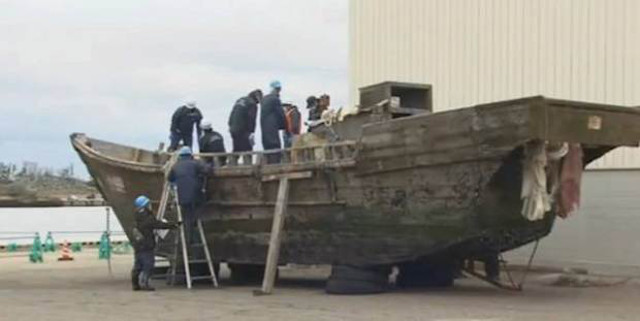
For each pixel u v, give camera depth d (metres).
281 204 17.17
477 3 22.38
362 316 13.34
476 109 14.40
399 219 15.84
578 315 13.45
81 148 21.28
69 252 34.31
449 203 15.06
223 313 13.98
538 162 14.16
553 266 20.67
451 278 18.03
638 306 14.68
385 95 17.31
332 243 16.98
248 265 19.75
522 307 14.44
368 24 25.00
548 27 20.89
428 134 15.09
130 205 20.42
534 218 14.27
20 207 51.78
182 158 18.86
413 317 13.17
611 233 19.78
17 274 23.55
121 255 34.28
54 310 14.59
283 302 15.42
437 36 23.25
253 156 18.25
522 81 21.41
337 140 17.38
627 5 19.47
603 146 14.98
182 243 18.66
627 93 19.42
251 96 19.59
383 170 15.81
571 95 20.41
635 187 19.42
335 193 16.70
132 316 13.75
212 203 18.91
